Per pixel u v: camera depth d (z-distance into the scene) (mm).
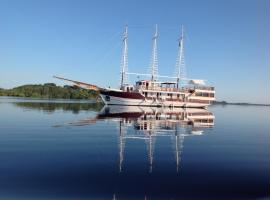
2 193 15359
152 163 22234
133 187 16672
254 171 20688
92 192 15742
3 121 52844
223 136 40969
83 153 25297
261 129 53406
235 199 15477
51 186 16484
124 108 109250
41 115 67812
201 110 130500
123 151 26750
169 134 40625
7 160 22094
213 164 22516
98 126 47719
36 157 23297
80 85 117438
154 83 126062
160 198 15281
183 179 18391
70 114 73750
